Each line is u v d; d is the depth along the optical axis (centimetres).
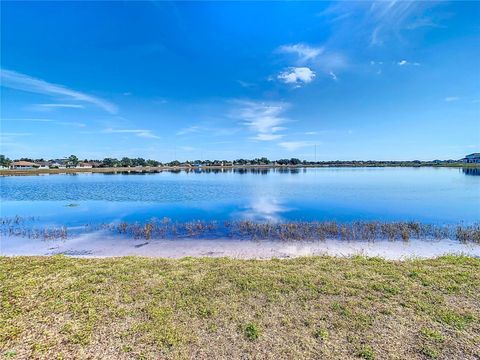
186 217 1986
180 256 1120
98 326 538
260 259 1025
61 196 3209
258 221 1816
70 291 680
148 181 5578
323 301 636
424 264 880
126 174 8769
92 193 3509
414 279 754
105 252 1181
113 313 581
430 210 2164
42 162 15950
